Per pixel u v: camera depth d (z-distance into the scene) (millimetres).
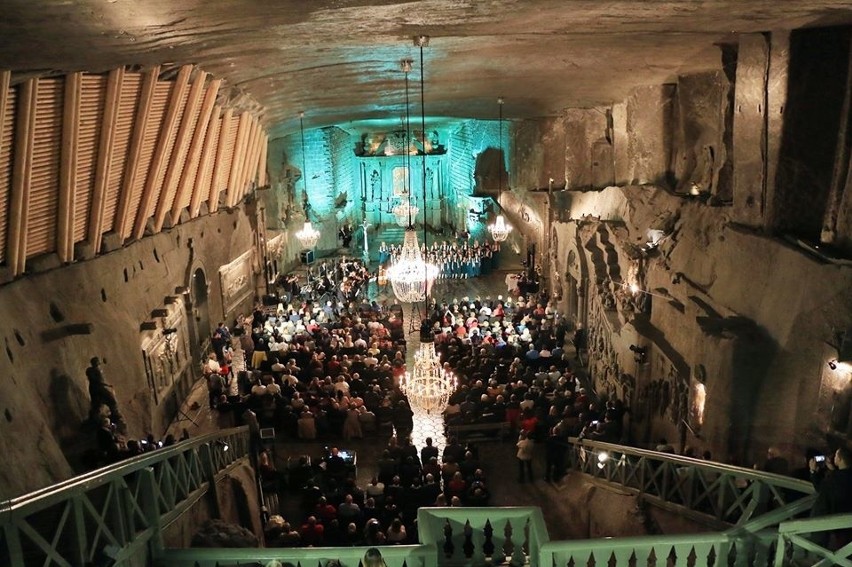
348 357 17484
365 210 40656
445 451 12773
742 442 10406
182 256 16641
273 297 25219
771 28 10312
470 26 9594
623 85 17219
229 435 11016
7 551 4844
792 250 10180
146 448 9945
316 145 34594
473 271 31375
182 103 12359
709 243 13094
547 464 13234
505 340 18781
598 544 5754
